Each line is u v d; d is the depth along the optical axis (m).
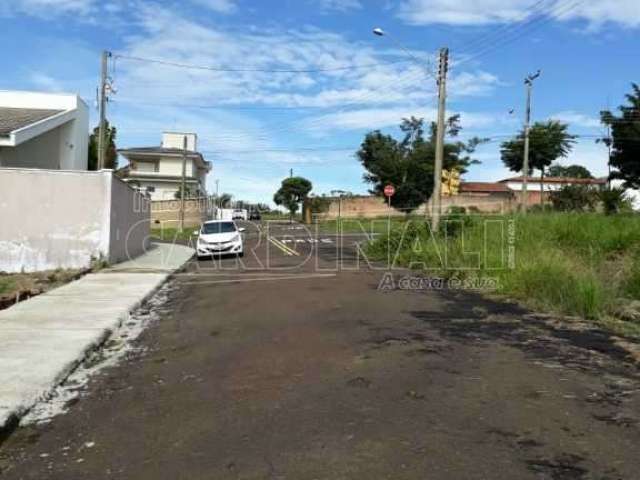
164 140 66.25
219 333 9.06
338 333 8.79
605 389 6.16
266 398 5.84
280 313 10.54
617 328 9.30
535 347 8.03
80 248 17.81
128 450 4.69
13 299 12.00
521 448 4.60
